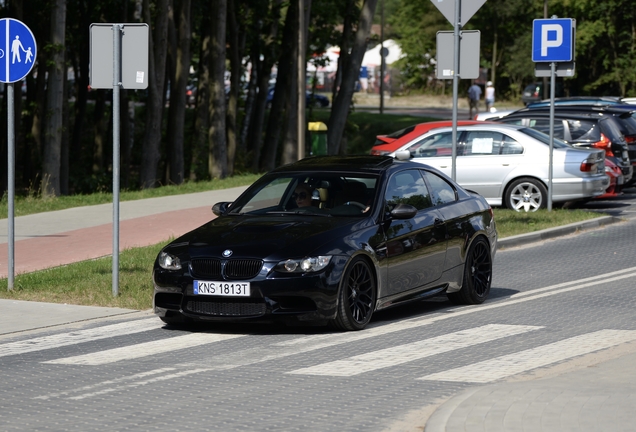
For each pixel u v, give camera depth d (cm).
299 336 2517
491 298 3134
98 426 1689
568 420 1591
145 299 3022
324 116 14862
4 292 3152
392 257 2667
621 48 17262
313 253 2475
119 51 3009
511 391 1805
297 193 2781
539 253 4162
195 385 1994
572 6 16925
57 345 2438
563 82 17425
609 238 4544
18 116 9569
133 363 2212
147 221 4962
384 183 2758
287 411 1784
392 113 17850
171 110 8800
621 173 5938
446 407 1711
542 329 2578
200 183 7131
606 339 2433
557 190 5272
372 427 1678
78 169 12106
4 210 5516
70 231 4644
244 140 12725
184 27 8706
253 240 2530
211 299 2488
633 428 1541
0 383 2025
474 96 14362
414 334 2528
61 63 6994
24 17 8888
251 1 10331
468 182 5391
